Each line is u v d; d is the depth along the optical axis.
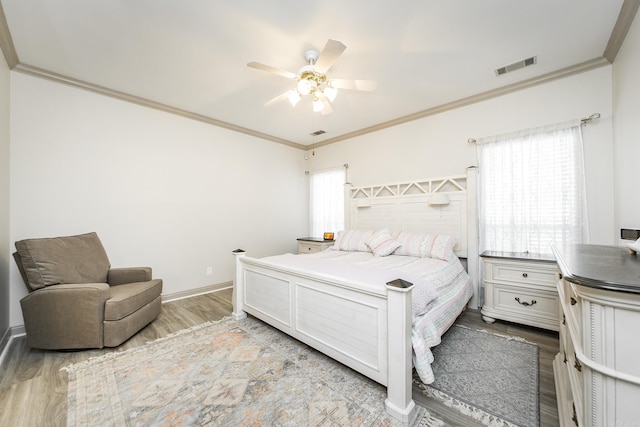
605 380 0.90
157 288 2.83
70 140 2.82
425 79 2.79
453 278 2.62
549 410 1.54
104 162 3.04
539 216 2.80
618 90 2.29
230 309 3.21
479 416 1.50
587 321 0.95
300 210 5.30
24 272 2.27
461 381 1.81
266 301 2.57
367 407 1.57
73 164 2.84
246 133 4.43
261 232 4.65
